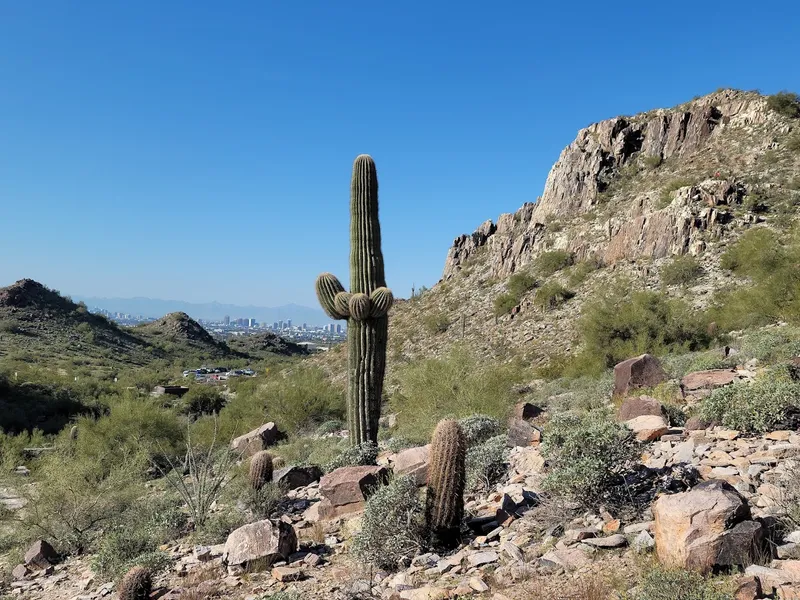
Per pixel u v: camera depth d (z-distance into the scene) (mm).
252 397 24672
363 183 11625
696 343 23531
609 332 25250
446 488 5953
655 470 5969
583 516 5512
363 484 8281
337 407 23000
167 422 20922
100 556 8078
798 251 21172
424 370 15586
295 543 6965
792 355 11555
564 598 3979
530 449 8547
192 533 9219
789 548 3994
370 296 11258
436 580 5117
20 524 10977
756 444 6555
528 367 33281
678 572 3625
